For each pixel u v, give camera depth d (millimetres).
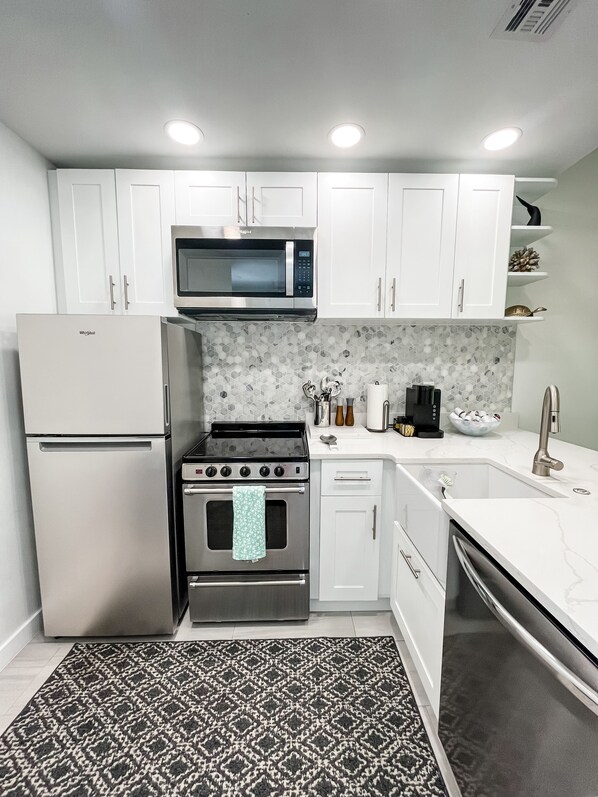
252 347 2156
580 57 1164
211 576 1644
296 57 1174
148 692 1332
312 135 1596
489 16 1022
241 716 1236
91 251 1755
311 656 1496
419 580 1258
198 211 1730
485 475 1569
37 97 1351
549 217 2094
